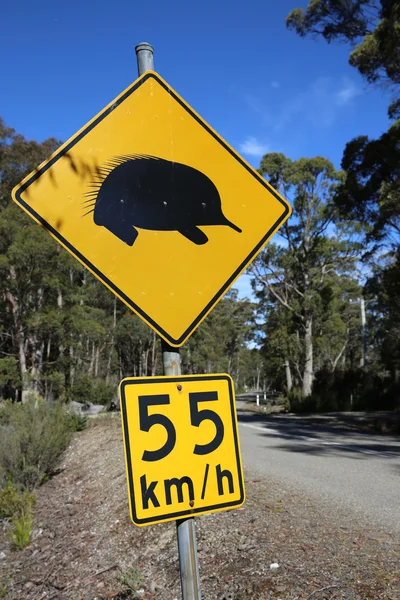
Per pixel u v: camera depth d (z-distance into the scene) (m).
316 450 10.91
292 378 50.12
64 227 1.99
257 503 5.80
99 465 10.82
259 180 2.33
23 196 1.95
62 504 8.87
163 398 2.04
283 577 3.73
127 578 4.65
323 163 34.50
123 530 6.24
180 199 2.17
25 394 29.56
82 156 2.04
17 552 7.07
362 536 4.56
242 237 2.26
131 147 2.12
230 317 78.25
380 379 29.44
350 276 43.12
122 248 2.05
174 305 2.11
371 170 21.41
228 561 4.24
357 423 18.86
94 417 20.08
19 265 30.33
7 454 10.55
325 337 43.75
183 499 2.00
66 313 33.28
